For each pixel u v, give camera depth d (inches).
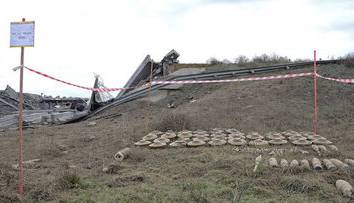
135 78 1051.3
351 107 620.1
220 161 330.3
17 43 248.2
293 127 539.8
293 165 306.5
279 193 248.1
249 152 388.2
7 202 235.1
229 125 559.8
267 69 890.1
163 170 323.6
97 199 242.4
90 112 980.6
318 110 617.3
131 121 691.4
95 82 1014.4
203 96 807.7
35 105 1466.5
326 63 887.7
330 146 415.5
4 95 1369.3
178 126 537.0
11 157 428.8
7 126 820.6
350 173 287.1
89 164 363.6
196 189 256.2
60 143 506.0
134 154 384.8
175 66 1092.5
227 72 890.7
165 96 867.4
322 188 251.9
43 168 354.9
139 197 243.3
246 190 249.1
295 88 728.3
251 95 721.0
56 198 246.4
